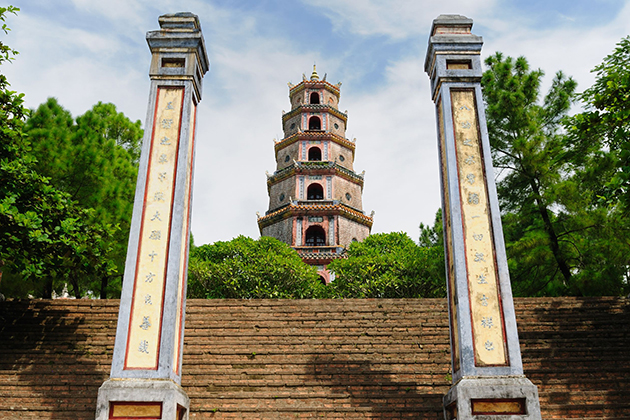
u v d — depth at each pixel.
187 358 13.40
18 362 13.10
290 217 35.16
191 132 12.29
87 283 22.28
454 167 11.62
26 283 18.14
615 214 17.05
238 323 14.71
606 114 13.88
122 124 26.69
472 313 10.46
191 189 12.14
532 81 21.25
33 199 13.52
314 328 14.68
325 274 32.97
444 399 10.95
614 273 17.55
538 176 19.22
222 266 25.91
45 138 18.95
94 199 19.30
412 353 13.74
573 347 13.62
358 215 35.75
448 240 11.57
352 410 11.67
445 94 12.28
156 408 9.74
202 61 13.21
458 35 12.91
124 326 10.40
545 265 19.30
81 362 13.09
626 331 14.12
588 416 11.35
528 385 9.77
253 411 11.70
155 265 10.87
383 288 25.94
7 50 13.86
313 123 41.47
